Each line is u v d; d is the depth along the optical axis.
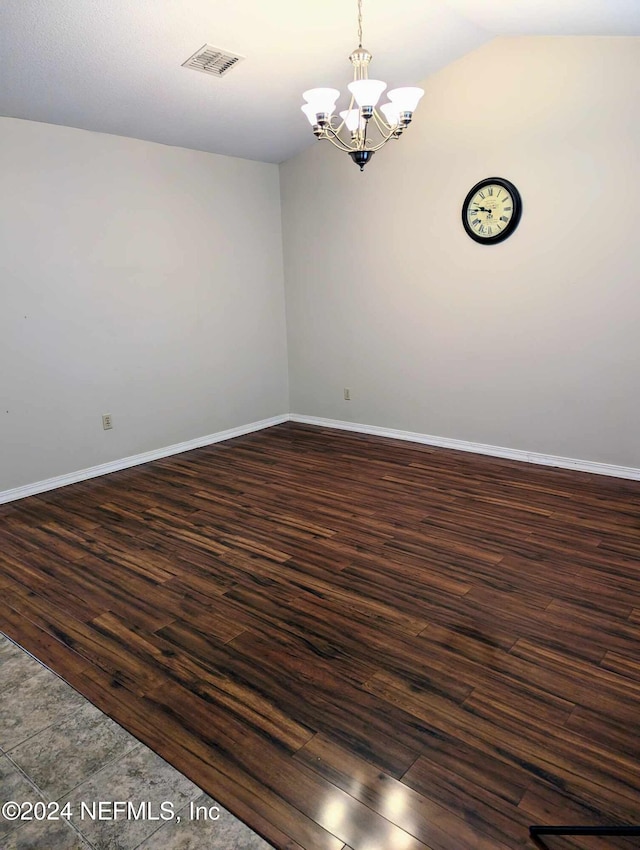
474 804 1.61
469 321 4.64
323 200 5.32
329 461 4.72
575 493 3.85
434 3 3.43
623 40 3.61
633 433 4.02
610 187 3.82
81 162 4.14
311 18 3.33
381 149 4.83
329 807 1.61
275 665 2.22
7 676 2.20
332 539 3.28
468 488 4.01
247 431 5.71
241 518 3.62
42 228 3.99
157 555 3.15
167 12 3.03
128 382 4.65
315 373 5.83
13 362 3.96
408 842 1.51
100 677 2.18
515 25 3.70
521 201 4.20
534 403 4.43
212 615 2.57
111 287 4.44
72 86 3.53
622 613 2.50
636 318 3.87
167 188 4.71
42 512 3.81
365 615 2.54
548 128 3.99
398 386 5.22
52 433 4.23
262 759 1.78
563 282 4.12
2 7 2.73
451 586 2.75
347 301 5.39
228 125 4.50
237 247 5.33
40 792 1.70
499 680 2.11
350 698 2.04
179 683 2.14
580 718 1.92
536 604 2.59
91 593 2.78
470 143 4.36
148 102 3.91
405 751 1.80
